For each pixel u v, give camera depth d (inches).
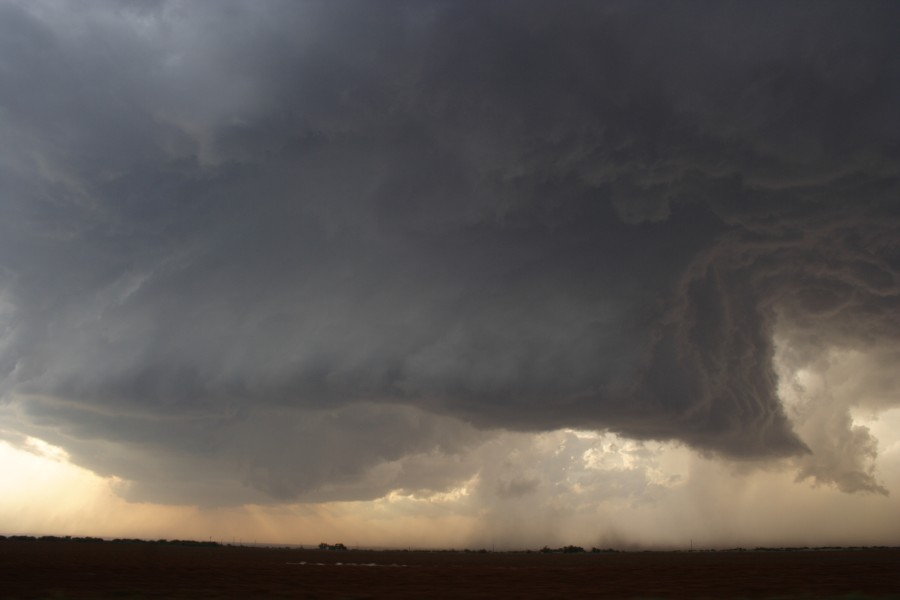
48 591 1674.5
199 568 3105.3
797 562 3983.8
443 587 2070.6
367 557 6279.5
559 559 6131.9
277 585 2076.8
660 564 4131.4
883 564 3558.1
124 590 1744.6
